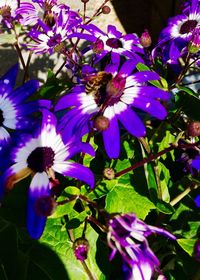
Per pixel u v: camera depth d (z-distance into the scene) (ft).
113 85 0.41
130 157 0.58
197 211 0.56
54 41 0.58
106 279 0.49
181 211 0.56
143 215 0.49
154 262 0.38
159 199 0.50
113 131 0.42
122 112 0.43
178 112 0.61
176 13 0.89
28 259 0.49
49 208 0.38
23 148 0.42
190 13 0.62
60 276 0.49
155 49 0.60
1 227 0.51
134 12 1.03
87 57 0.83
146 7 1.04
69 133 0.43
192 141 0.56
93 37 0.57
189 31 0.60
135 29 1.04
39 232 0.38
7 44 0.87
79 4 0.93
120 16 1.01
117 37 0.60
